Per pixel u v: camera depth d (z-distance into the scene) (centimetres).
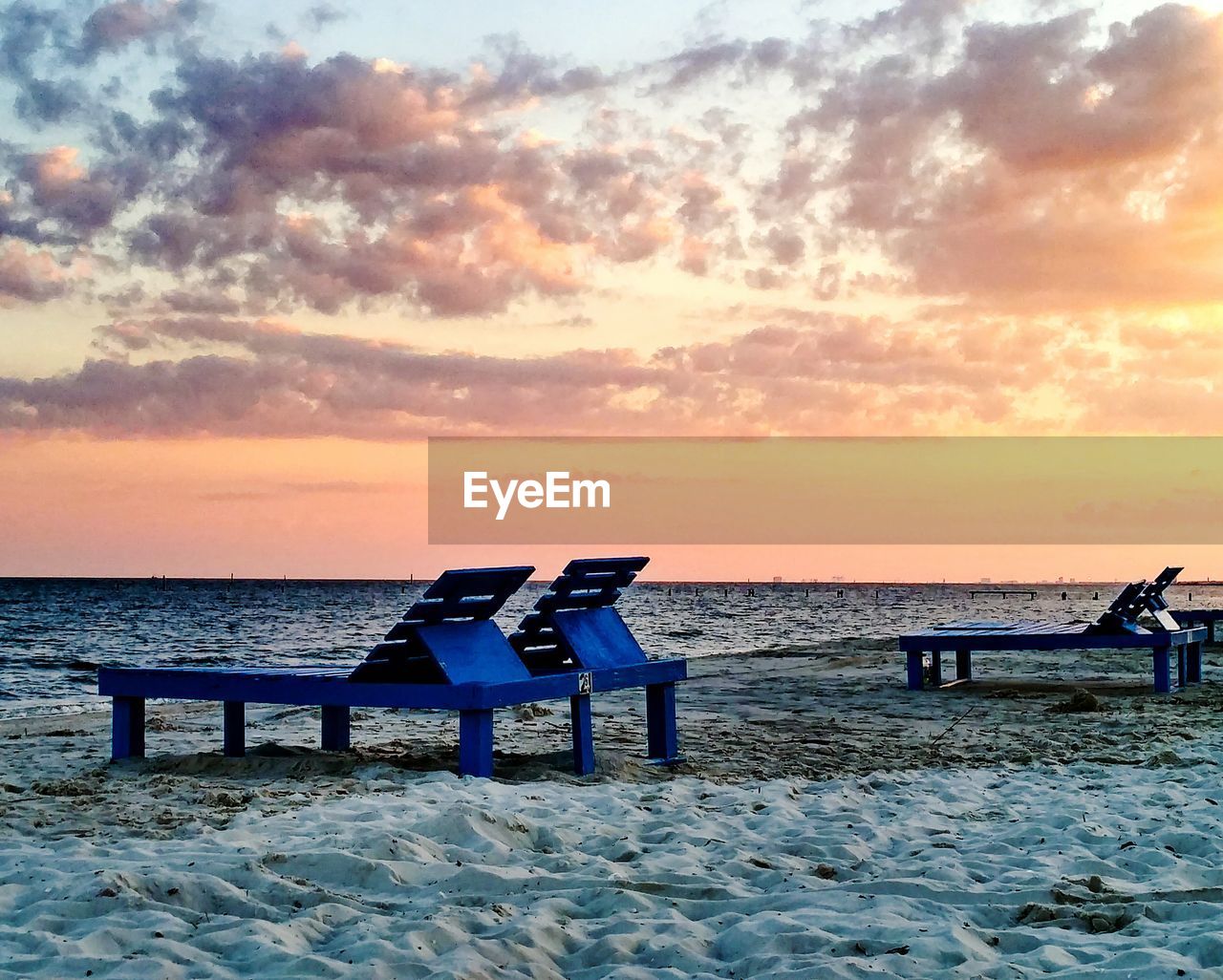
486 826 545
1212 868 502
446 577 722
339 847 511
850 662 1977
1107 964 366
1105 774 774
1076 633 1366
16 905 425
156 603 9250
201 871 461
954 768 825
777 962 369
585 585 864
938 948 381
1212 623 2244
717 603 10581
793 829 577
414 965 358
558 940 396
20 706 1734
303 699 777
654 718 873
